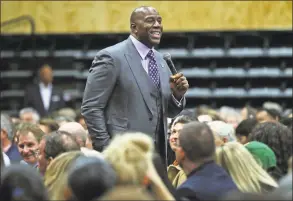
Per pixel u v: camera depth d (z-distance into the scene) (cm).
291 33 2202
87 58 2252
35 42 2258
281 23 2169
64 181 764
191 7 2170
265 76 2228
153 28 1062
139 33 1064
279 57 2220
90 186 693
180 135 840
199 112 1683
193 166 838
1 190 665
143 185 734
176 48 2231
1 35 2227
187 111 1351
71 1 2200
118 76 1052
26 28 2216
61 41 2261
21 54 2272
